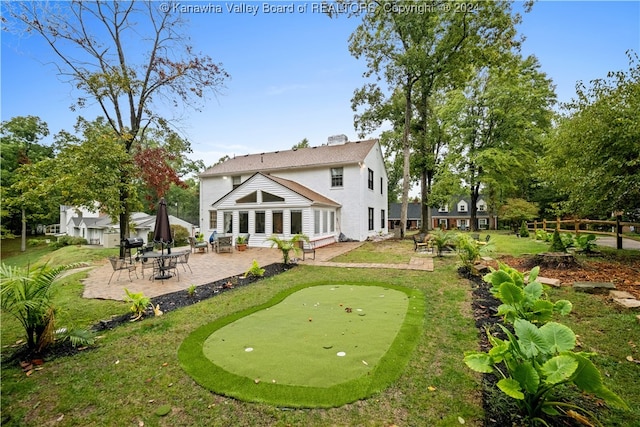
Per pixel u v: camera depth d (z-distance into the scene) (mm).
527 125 20234
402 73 18000
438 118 23812
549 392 2400
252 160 23109
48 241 31688
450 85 20312
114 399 2826
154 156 13266
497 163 19562
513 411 2377
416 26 16328
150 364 3457
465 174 22141
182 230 26000
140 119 12953
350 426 2348
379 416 2449
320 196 18547
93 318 5172
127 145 12844
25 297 3756
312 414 2502
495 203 26203
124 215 12672
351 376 3035
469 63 16875
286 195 15781
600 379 1984
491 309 4914
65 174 10797
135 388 2988
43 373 3330
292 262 10422
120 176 12039
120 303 6000
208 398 2773
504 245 12125
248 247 16125
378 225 22688
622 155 7645
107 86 11539
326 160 19562
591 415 2189
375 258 11125
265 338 4086
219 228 17656
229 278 8211
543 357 2363
